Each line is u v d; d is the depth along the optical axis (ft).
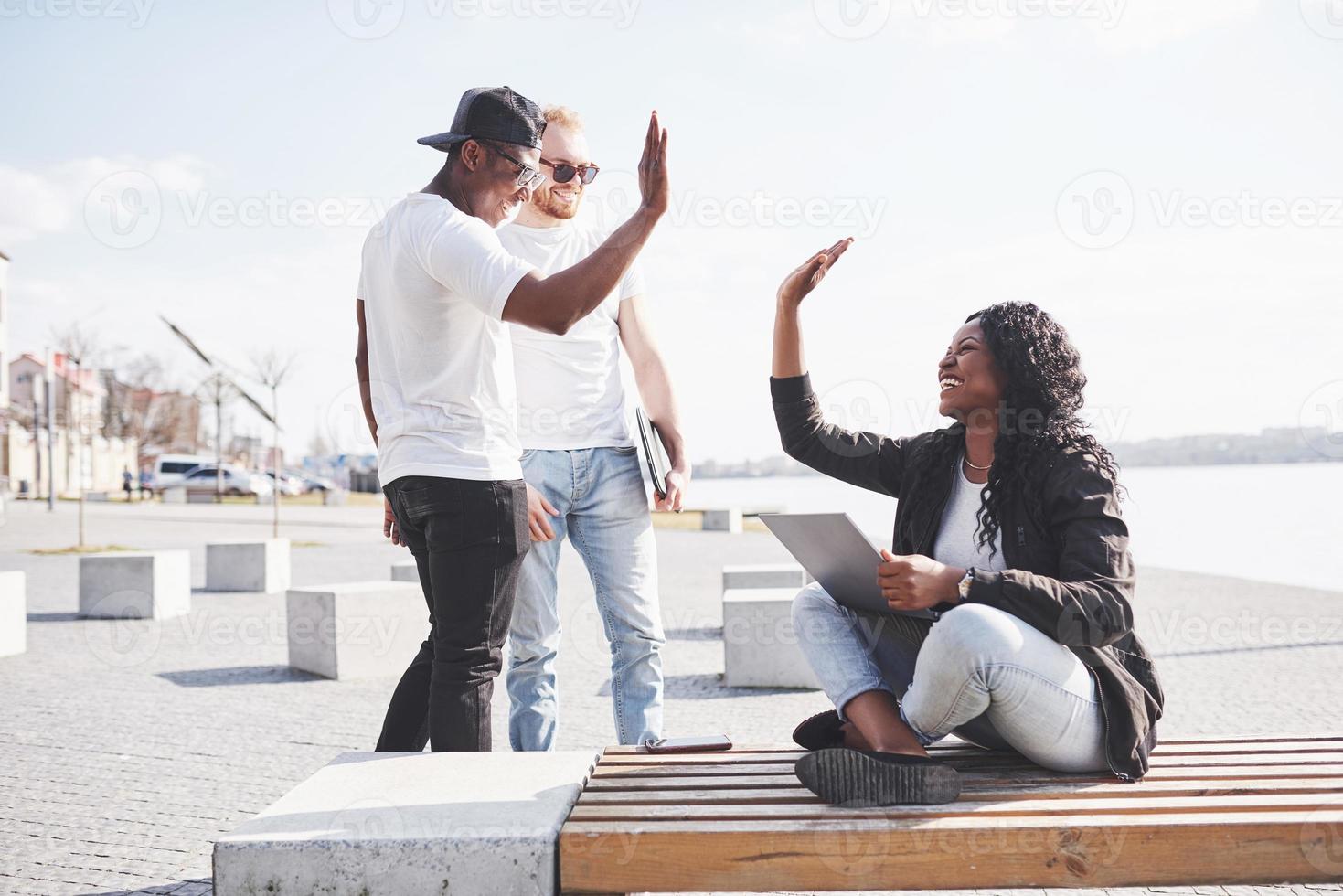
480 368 9.50
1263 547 54.29
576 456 12.40
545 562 12.18
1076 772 8.16
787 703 20.92
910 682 9.26
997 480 8.64
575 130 12.56
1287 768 8.25
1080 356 8.93
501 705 21.26
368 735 18.38
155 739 18.07
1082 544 8.10
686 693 22.08
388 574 47.96
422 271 9.12
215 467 168.86
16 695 22.17
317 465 199.11
